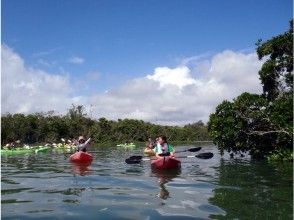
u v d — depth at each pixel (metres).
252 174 13.81
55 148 38.28
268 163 18.83
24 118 50.09
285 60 22.73
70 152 30.44
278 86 23.84
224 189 10.11
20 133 48.53
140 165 17.41
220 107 21.97
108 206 7.87
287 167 16.61
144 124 68.38
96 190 9.91
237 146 22.06
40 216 7.04
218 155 26.09
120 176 13.07
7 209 7.59
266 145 22.50
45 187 10.43
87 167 16.62
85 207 7.78
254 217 6.96
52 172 14.48
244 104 21.34
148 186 10.68
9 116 49.19
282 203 8.16
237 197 8.89
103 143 57.16
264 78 23.88
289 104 20.62
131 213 7.28
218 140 22.17
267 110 21.09
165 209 7.61
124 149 37.12
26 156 25.30
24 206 7.85
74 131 56.00
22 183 11.25
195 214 7.20
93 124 60.59
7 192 9.55
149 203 8.19
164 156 15.89
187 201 8.40
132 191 9.77
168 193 9.46
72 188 10.25
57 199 8.60
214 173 14.10
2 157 24.27
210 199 8.64
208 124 22.55
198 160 20.62
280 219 6.82
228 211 7.44
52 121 53.22
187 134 74.62
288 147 21.06
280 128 20.67
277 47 23.19
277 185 10.86
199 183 11.30
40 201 8.37
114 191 9.74
